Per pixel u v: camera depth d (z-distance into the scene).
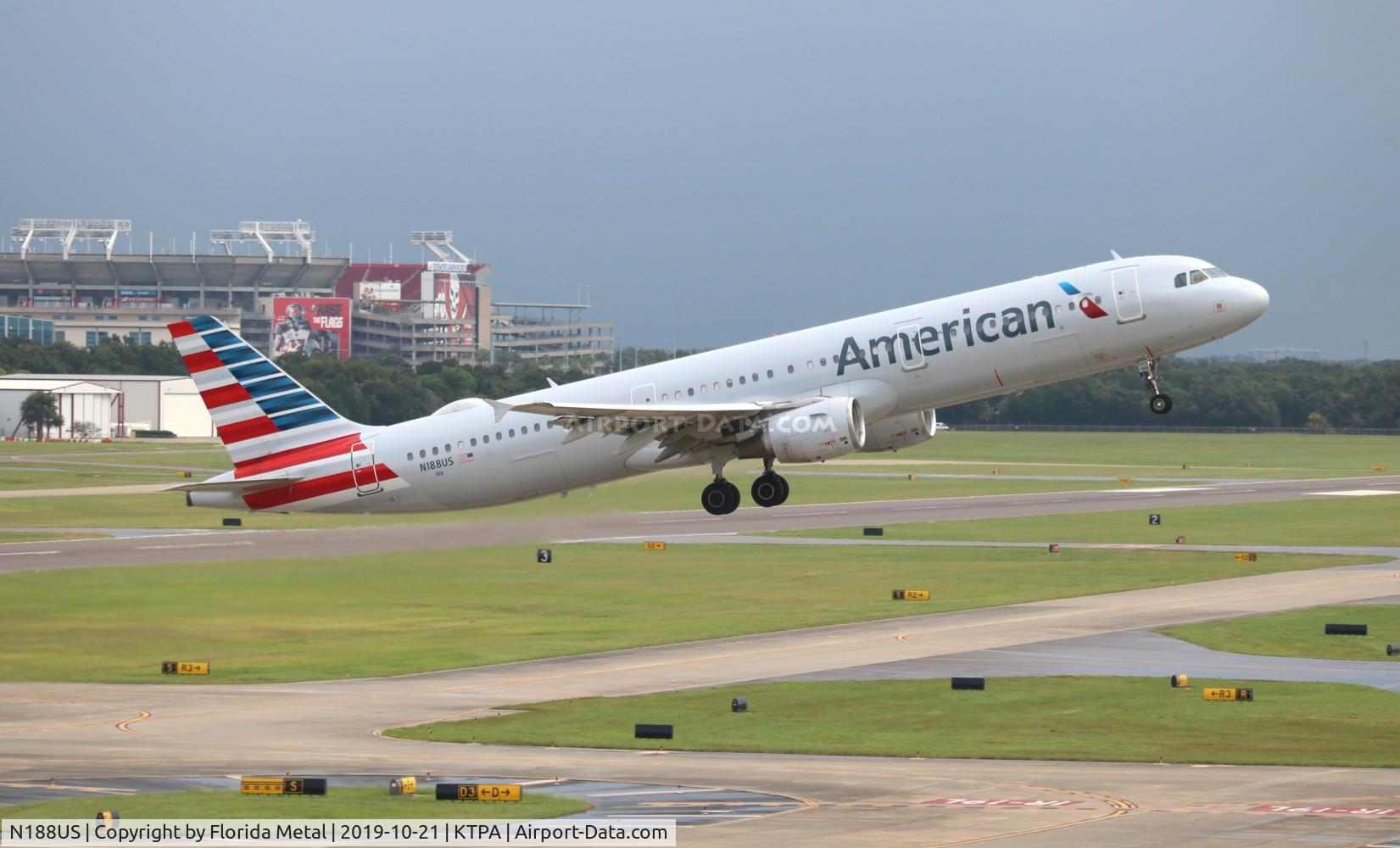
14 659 94.94
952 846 48.50
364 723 75.38
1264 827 51.50
